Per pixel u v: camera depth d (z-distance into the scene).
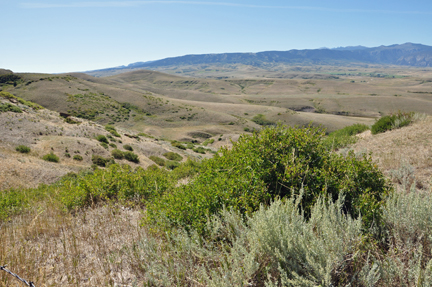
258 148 3.65
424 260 2.00
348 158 3.75
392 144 7.80
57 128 41.34
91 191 5.18
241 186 3.20
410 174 4.69
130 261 2.70
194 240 2.61
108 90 135.25
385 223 2.45
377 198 3.11
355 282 1.92
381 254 2.15
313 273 1.95
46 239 3.44
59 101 109.12
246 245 2.42
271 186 3.29
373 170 3.37
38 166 25.44
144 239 2.67
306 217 2.78
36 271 2.59
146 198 5.15
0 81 122.06
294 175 3.14
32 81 125.81
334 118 130.88
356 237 2.14
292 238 2.06
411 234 2.20
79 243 3.21
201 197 3.13
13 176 21.86
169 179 6.29
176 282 2.27
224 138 82.12
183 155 52.56
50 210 4.82
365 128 14.45
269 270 2.08
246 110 149.00
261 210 2.30
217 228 2.61
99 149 37.12
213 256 2.43
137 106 124.44
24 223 4.12
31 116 43.00
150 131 97.38
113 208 4.49
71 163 31.73
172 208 3.20
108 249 3.00
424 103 169.38
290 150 3.60
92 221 4.07
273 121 125.25
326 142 9.74
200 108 134.25
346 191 3.06
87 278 2.48
